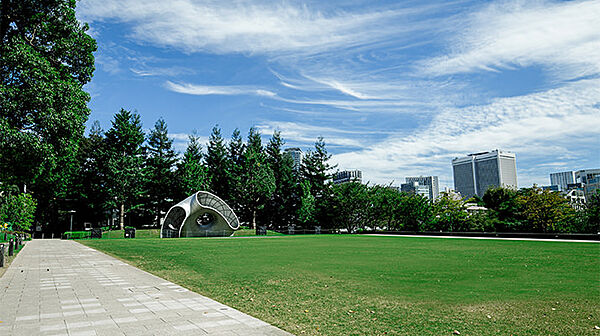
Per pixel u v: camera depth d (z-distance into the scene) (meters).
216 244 26.41
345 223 57.28
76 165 53.75
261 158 62.94
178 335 5.06
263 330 5.27
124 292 8.32
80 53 20.41
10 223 33.28
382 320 5.73
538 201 37.41
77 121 18.44
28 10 18.69
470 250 18.27
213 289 8.61
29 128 17.53
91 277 10.80
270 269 12.10
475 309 6.32
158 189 57.97
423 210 46.88
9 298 7.70
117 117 54.16
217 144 62.41
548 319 5.62
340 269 11.87
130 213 57.97
